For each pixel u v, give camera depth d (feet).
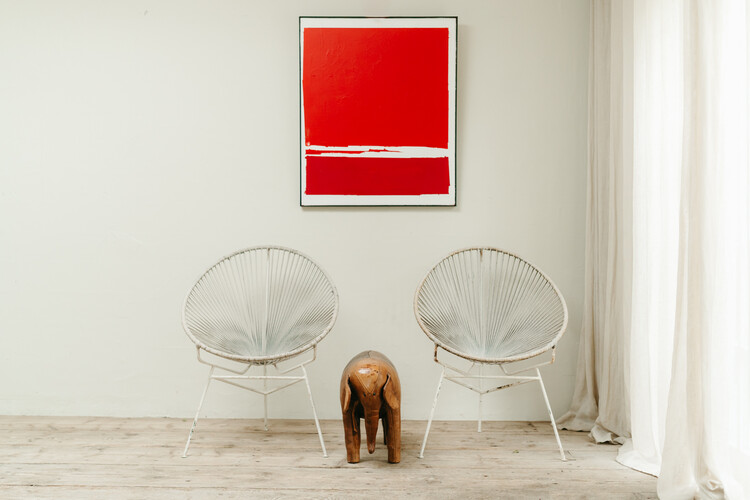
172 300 8.91
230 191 8.90
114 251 8.92
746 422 5.22
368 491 6.06
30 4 8.86
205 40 8.88
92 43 8.87
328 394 8.85
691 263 5.66
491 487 6.18
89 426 8.34
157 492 6.01
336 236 8.91
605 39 8.18
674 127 6.40
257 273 8.82
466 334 8.33
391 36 8.77
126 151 8.91
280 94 8.89
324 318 7.93
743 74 5.29
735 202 5.37
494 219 8.90
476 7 8.86
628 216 7.40
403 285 8.90
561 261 8.87
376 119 8.77
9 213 8.90
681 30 6.27
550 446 7.55
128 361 8.89
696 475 5.63
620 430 7.68
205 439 7.77
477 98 8.87
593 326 8.30
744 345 5.24
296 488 6.12
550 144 8.89
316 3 8.87
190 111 8.91
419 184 8.80
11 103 8.87
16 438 7.76
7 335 8.89
